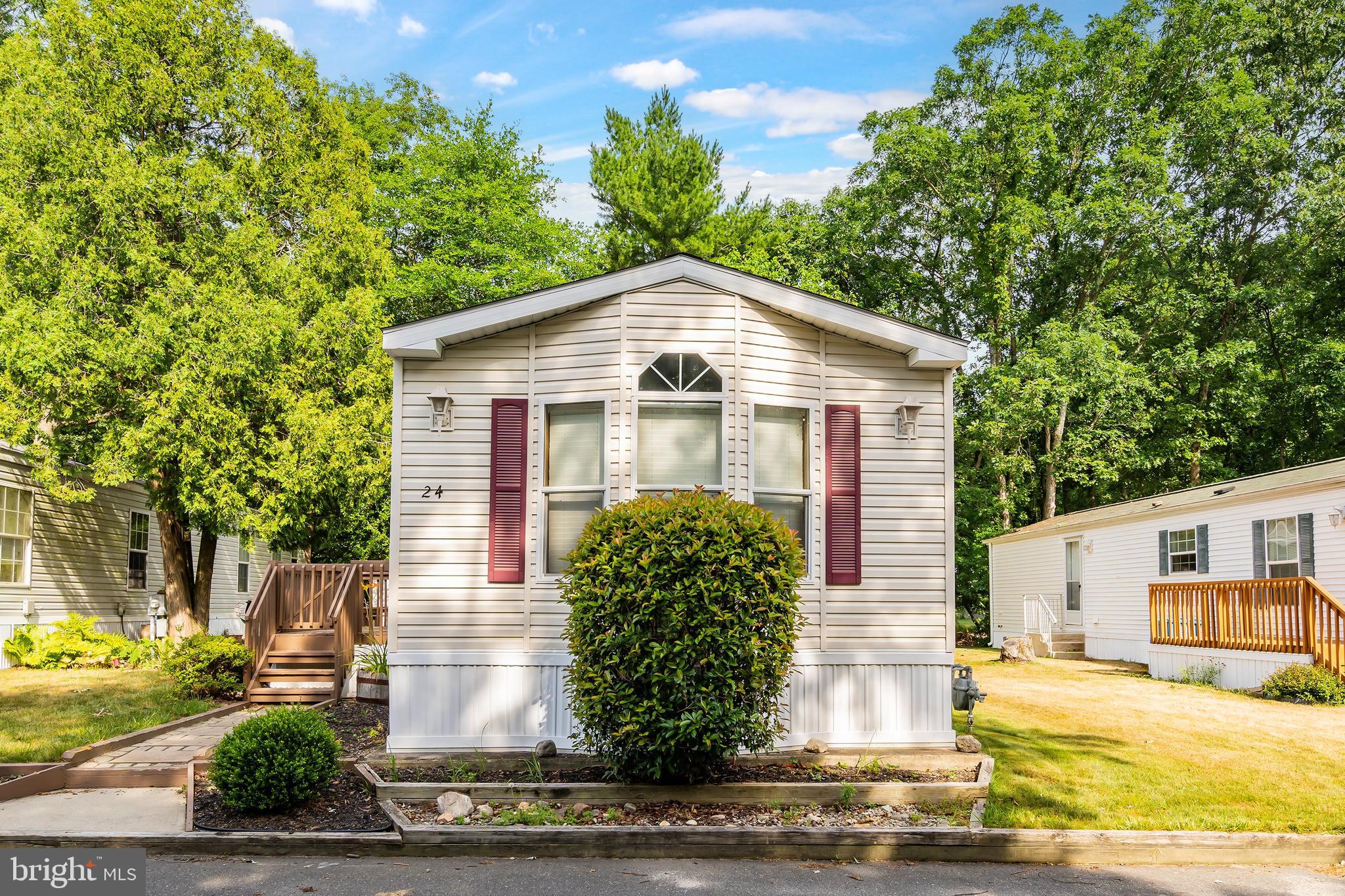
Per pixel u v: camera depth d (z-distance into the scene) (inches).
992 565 1059.9
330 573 553.0
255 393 646.5
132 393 607.5
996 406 1066.1
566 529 349.4
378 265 770.2
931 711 354.9
